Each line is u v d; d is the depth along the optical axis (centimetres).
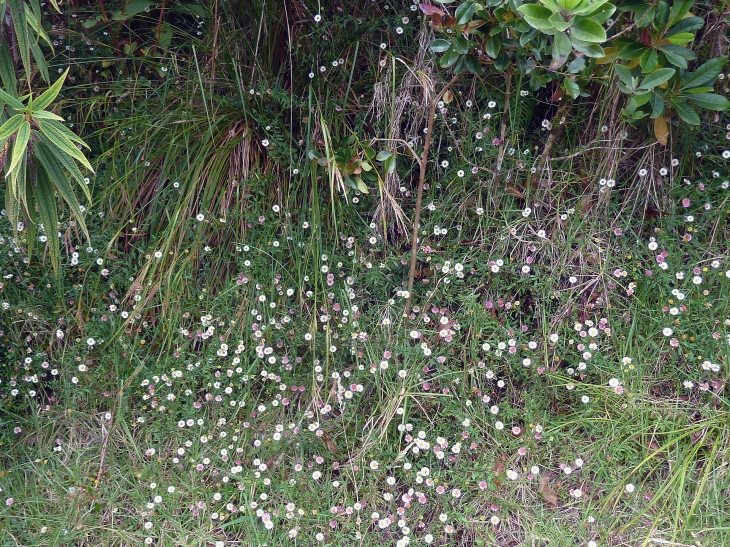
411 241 266
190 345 262
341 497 223
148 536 217
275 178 276
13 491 229
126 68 309
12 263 262
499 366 241
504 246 258
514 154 261
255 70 290
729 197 239
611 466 216
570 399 236
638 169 257
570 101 254
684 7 202
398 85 272
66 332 260
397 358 246
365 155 248
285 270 265
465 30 224
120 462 239
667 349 232
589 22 190
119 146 285
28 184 209
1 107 193
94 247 268
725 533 196
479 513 217
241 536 220
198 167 271
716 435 215
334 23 279
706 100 220
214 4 291
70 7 309
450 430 233
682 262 245
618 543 203
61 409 249
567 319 246
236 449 234
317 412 239
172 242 270
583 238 254
